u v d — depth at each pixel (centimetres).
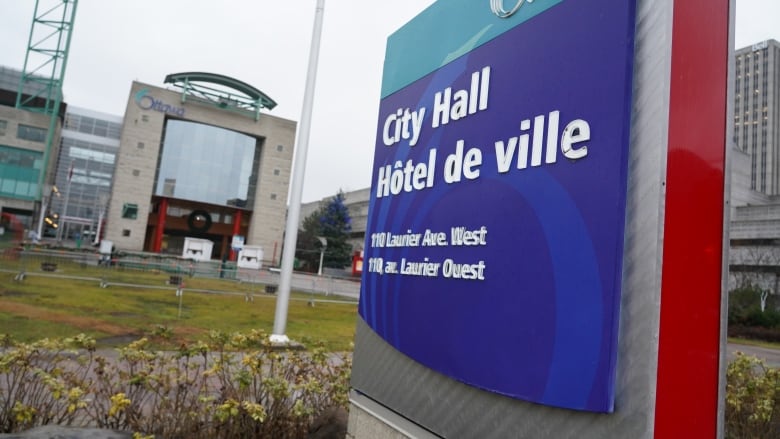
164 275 3009
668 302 171
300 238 7794
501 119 253
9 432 382
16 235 5381
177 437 384
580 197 200
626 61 191
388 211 344
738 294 1891
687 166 178
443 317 270
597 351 184
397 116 352
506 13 262
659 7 184
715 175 183
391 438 310
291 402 465
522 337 217
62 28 6081
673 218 174
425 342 281
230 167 7294
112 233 6322
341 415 429
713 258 180
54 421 411
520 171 234
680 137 178
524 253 223
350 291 3195
